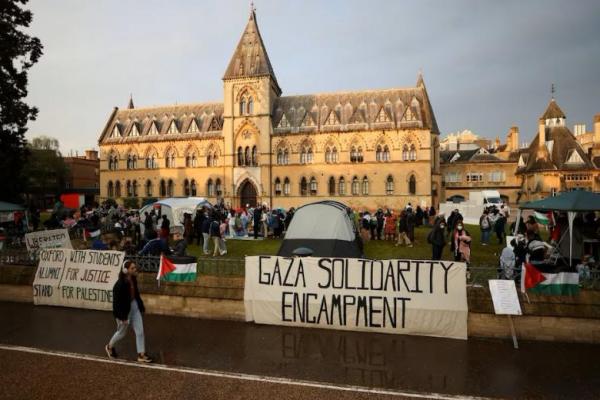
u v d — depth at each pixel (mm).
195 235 28297
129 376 9656
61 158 88938
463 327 11938
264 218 31703
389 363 10367
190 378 9523
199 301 14242
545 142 66188
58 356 10977
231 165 64688
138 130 71688
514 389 8914
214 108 70625
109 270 15266
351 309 12750
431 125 62719
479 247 24625
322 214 19359
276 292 13406
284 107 66375
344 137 61938
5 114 28156
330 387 9031
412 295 12297
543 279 11906
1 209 25750
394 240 28344
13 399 8523
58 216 33344
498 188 73750
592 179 62188
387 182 60719
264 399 8445
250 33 66312
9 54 27344
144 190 70312
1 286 16906
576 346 11289
